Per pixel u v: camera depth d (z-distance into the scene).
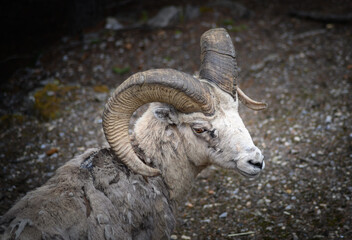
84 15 23.62
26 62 21.42
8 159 15.02
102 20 24.78
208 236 11.85
